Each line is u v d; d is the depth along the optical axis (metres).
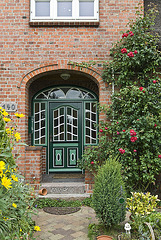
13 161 2.62
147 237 2.85
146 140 4.87
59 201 4.81
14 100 5.23
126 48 5.09
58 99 6.35
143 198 3.72
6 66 5.26
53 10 5.41
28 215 3.09
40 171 5.24
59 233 3.49
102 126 5.11
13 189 2.53
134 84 5.06
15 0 5.32
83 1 5.44
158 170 4.84
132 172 4.88
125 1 5.35
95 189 3.41
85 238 3.32
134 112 4.92
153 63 5.07
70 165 6.33
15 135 2.73
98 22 5.27
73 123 6.38
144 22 4.95
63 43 5.31
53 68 5.29
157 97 5.02
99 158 5.14
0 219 2.30
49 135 6.34
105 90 5.29
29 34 5.29
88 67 5.28
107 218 3.23
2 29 5.29
